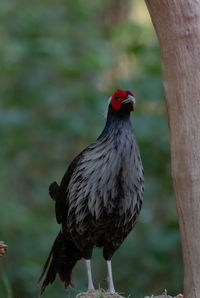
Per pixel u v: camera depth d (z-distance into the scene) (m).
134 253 14.13
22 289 14.26
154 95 13.76
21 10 17.42
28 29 16.45
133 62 16.34
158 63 14.24
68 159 18.81
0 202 15.54
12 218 15.35
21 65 17.50
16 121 15.16
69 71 15.66
